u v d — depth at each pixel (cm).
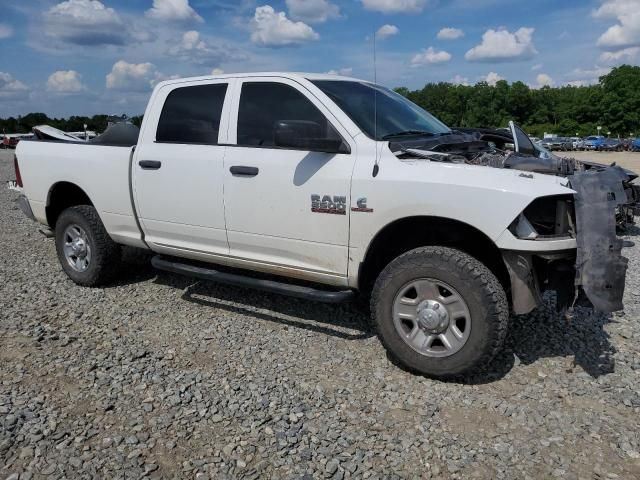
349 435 300
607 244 318
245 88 435
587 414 321
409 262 354
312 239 394
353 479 265
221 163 429
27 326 442
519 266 333
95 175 511
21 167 579
